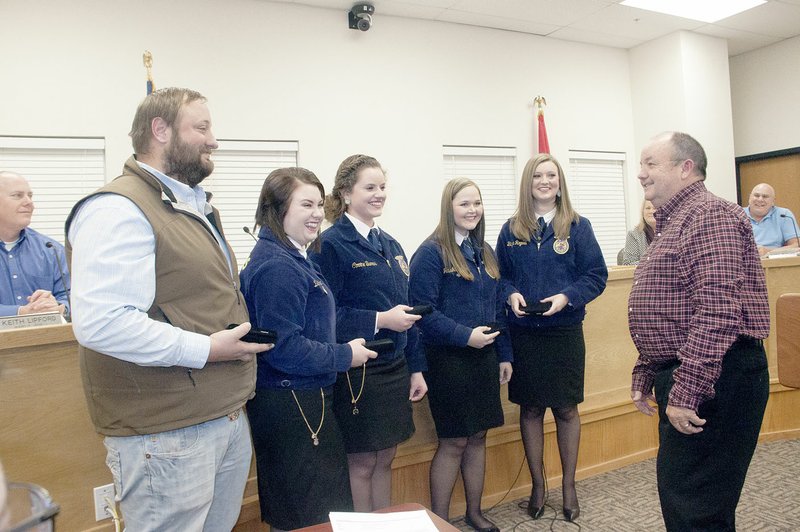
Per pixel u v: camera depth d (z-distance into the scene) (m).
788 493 2.50
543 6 4.64
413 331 2.05
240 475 1.34
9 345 1.41
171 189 1.25
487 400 2.13
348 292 1.84
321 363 1.43
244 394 1.28
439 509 2.16
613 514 2.37
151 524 1.14
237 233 4.27
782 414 3.23
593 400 2.77
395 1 4.41
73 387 1.53
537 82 5.30
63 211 3.77
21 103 3.58
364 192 1.88
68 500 1.52
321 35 4.41
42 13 3.62
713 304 1.41
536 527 2.29
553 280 2.32
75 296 1.07
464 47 4.97
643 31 5.30
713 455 1.47
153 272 1.14
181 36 3.97
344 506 1.48
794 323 1.33
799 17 5.15
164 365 1.10
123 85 3.82
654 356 1.60
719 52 5.55
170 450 1.14
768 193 4.44
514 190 5.27
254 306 1.44
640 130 5.73
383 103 4.64
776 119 5.88
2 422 1.42
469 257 2.18
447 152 4.93
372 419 1.78
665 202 1.64
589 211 5.63
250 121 4.19
